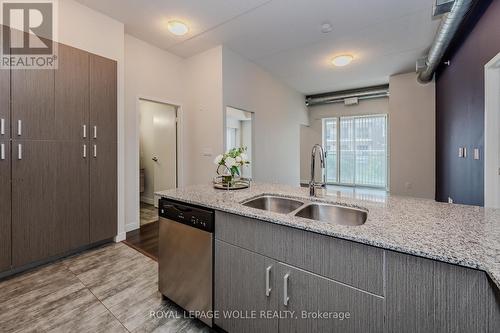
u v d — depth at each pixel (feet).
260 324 4.30
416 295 2.86
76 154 8.44
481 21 8.20
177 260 5.58
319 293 3.60
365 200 5.36
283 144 18.66
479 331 2.54
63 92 8.06
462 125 10.34
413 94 16.08
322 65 15.11
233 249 4.62
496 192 7.80
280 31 10.86
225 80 12.43
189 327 5.24
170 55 13.02
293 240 3.84
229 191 6.45
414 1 8.75
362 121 22.61
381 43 12.09
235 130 15.75
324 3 8.85
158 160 15.35
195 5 8.94
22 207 7.25
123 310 5.73
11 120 6.98
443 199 13.65
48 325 5.20
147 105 15.99
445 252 2.68
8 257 7.01
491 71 7.71
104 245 9.55
